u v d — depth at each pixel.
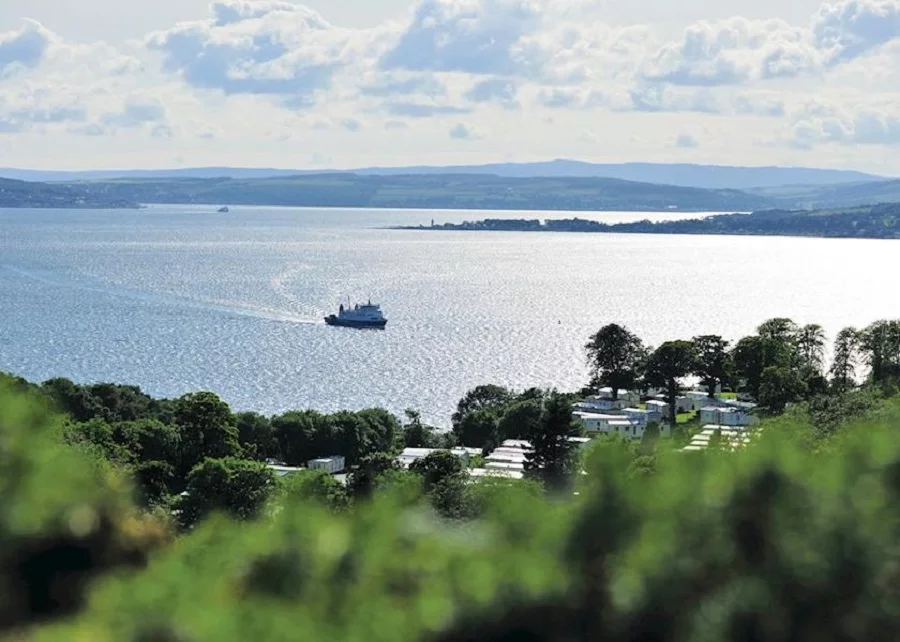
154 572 21.80
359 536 23.69
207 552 23.48
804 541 23.53
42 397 29.05
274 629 20.28
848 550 23.41
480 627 22.36
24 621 24.62
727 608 22.84
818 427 100.81
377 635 21.19
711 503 24.00
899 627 23.02
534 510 24.70
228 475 127.00
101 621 20.30
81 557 26.05
